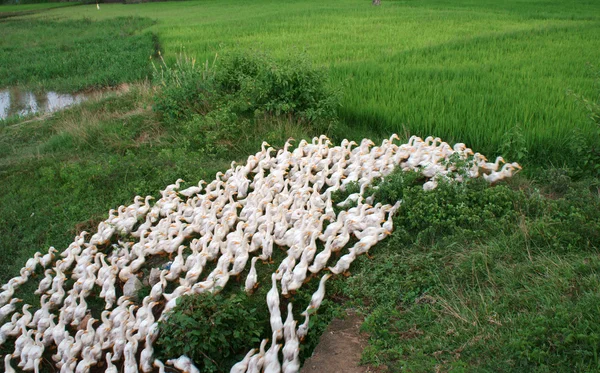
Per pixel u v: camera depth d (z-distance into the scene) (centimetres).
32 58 2469
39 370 698
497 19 2477
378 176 891
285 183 927
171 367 611
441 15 2695
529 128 989
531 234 670
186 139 1193
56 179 1129
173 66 1811
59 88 2036
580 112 1034
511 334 521
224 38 2247
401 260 687
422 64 1544
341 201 883
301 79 1192
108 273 779
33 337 746
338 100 1172
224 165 1086
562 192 830
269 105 1203
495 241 683
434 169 870
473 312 564
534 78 1320
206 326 604
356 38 2098
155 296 712
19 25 3694
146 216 927
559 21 2330
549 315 530
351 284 668
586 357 475
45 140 1389
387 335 572
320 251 765
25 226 999
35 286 855
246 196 960
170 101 1294
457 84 1299
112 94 1628
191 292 687
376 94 1283
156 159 1138
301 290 689
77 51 2514
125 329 664
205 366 595
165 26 2858
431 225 738
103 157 1195
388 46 1892
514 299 571
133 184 1058
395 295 631
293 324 592
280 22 2683
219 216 893
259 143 1138
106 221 908
